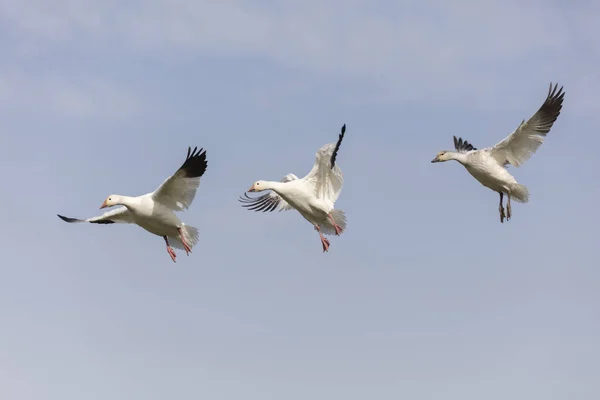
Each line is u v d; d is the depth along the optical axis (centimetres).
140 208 1816
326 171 1870
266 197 2162
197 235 1861
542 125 1958
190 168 1783
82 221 1981
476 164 1998
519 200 1997
